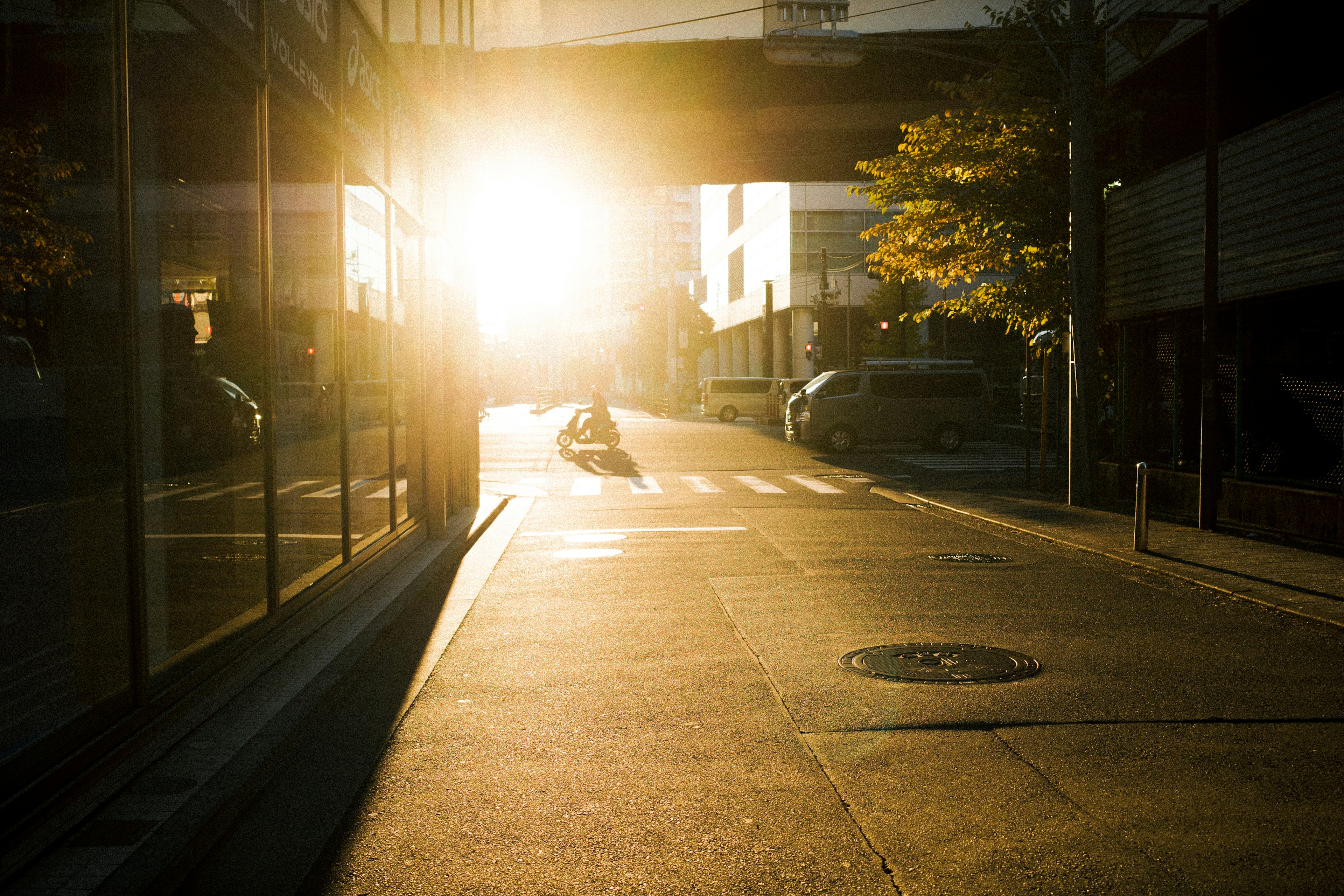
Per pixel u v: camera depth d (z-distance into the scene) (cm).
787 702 588
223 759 455
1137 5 1593
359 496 938
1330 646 716
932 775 472
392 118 1068
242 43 610
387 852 396
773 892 360
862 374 2884
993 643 728
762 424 4469
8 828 341
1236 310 1386
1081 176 1554
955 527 1380
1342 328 1170
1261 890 361
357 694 610
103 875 341
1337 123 1122
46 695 399
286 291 714
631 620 812
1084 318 1564
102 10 437
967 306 1884
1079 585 954
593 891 362
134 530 451
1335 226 1124
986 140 1736
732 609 853
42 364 403
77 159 424
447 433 1454
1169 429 1596
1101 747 509
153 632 508
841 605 866
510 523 1452
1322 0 1308
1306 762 488
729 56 2773
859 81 2866
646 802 443
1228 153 1356
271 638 641
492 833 412
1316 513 1195
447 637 756
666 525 1414
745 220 8094
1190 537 1232
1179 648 712
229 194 608
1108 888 362
